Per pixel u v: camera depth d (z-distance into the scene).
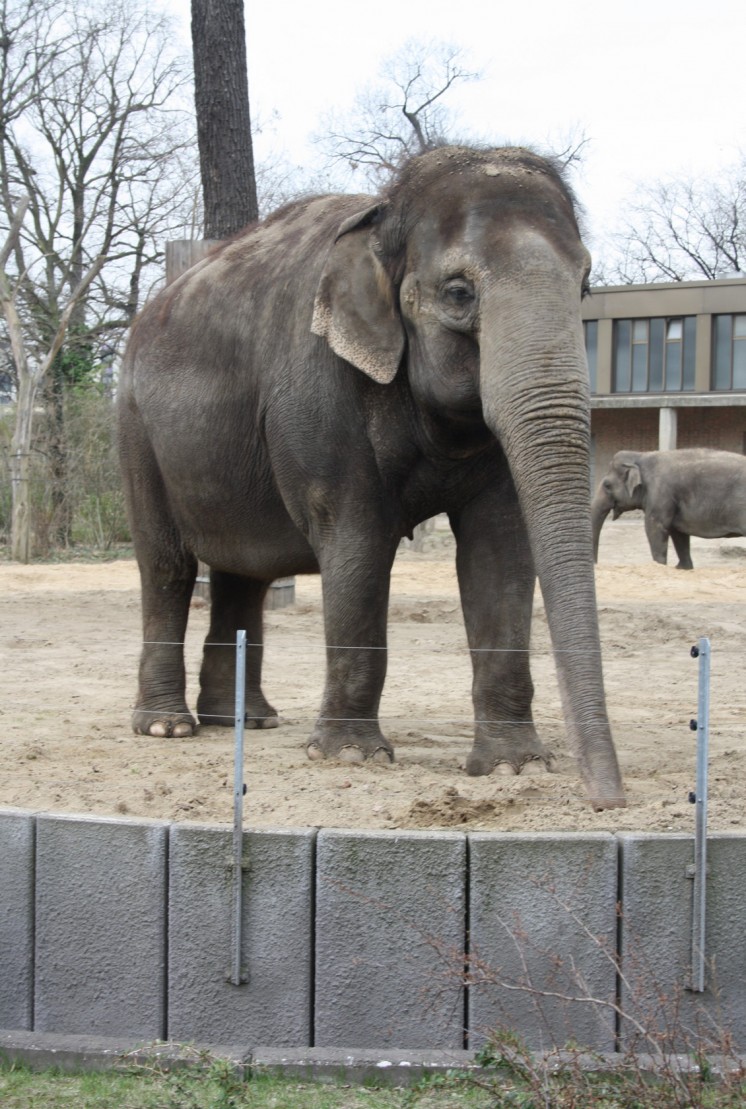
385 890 4.64
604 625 14.45
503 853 4.60
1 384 42.19
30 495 28.16
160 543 8.54
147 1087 4.42
